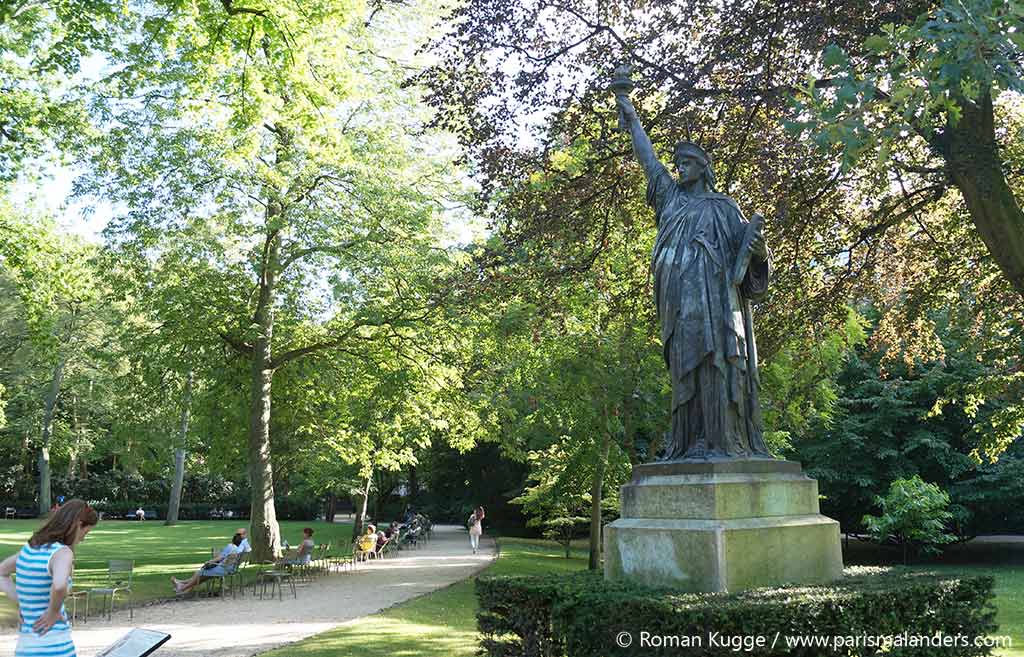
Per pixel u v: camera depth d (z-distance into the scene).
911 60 7.44
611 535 7.34
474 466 47.88
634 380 20.34
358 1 15.62
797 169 12.40
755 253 7.58
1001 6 6.45
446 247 24.20
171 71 17.73
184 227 22.69
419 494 57.66
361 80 16.92
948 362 30.08
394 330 24.11
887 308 17.00
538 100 13.59
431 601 16.84
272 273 24.72
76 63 16.09
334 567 25.80
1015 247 10.59
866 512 33.72
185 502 66.81
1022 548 37.47
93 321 46.06
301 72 15.46
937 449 31.55
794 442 33.31
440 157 24.84
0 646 11.56
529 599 6.79
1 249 20.70
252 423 25.02
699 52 12.93
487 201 14.34
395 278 23.42
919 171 13.39
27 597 5.55
